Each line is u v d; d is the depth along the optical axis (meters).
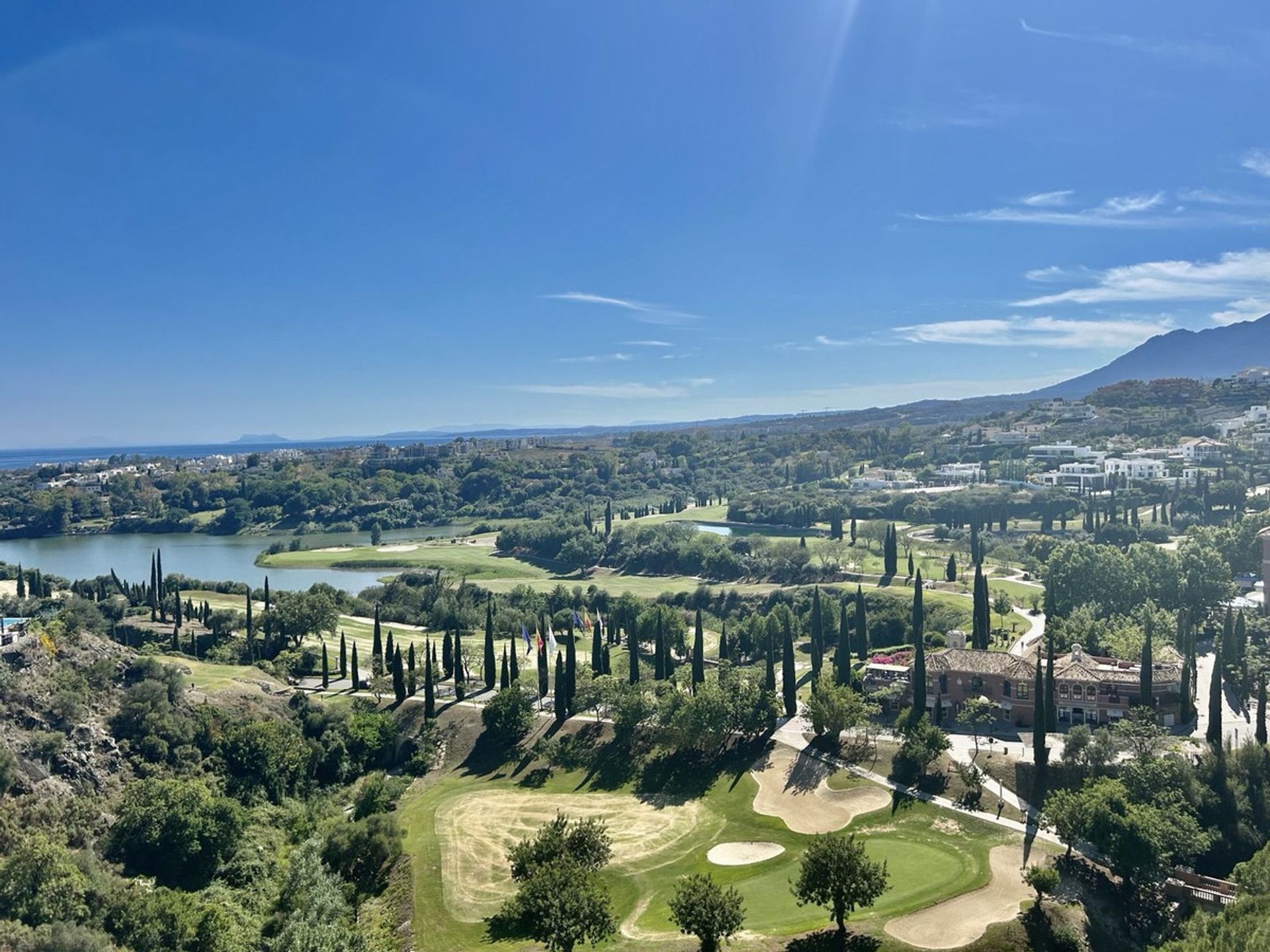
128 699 142.75
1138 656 151.12
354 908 107.94
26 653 138.62
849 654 163.75
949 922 90.56
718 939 84.88
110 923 95.50
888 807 120.19
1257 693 131.50
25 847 96.50
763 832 118.44
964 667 148.12
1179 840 98.88
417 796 143.88
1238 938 70.88
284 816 134.00
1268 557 175.75
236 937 98.31
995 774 123.69
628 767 145.12
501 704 158.88
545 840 102.06
